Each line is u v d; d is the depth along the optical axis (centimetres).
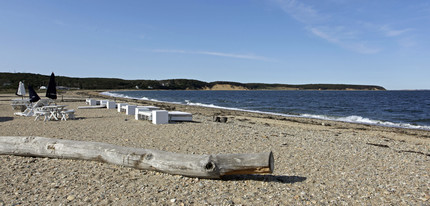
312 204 390
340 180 505
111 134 906
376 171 577
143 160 505
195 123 1258
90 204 372
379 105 4028
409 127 1753
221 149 738
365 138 1149
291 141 900
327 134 1202
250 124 1467
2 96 3919
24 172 497
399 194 442
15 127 1026
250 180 486
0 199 382
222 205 378
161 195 408
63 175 483
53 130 966
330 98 6519
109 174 491
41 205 366
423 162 681
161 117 1192
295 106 3716
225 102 4681
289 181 489
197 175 471
